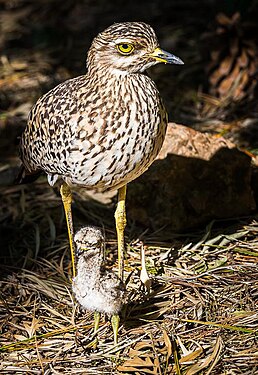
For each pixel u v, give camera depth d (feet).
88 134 23.89
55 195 33.17
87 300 24.12
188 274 27.40
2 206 32.63
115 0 51.06
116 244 29.84
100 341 24.68
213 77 39.14
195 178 30.09
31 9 51.47
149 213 30.27
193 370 22.95
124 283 25.66
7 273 28.35
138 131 23.88
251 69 38.37
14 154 36.78
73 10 50.60
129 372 23.30
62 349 24.40
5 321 25.72
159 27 46.73
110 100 23.85
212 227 30.35
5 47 46.85
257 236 29.45
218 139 31.04
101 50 24.13
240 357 23.39
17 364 23.84
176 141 30.22
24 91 41.27
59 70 43.21
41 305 26.48
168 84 40.86
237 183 30.48
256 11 38.73
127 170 24.48
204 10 47.55
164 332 24.17
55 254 29.48
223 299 25.96
